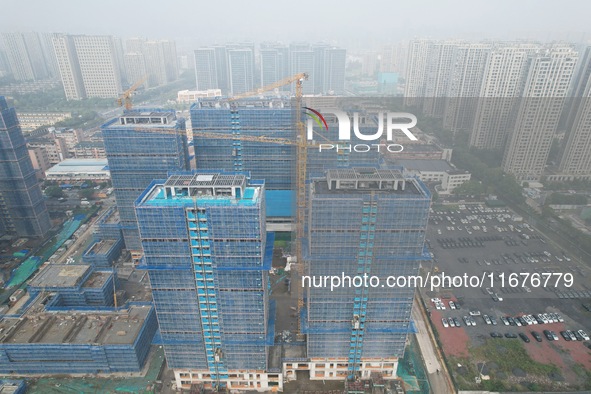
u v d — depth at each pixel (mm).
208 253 132750
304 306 174875
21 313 179875
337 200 127625
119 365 163250
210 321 146625
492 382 161625
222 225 126250
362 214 129875
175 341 151000
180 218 125812
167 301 142000
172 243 130125
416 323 196000
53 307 180250
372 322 152125
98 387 159500
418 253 136875
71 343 158375
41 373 164125
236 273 135125
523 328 190625
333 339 156375
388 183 135125
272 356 164750
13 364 160750
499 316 198125
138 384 161125
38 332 163875
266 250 144500
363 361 162375
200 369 159000
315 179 144250
